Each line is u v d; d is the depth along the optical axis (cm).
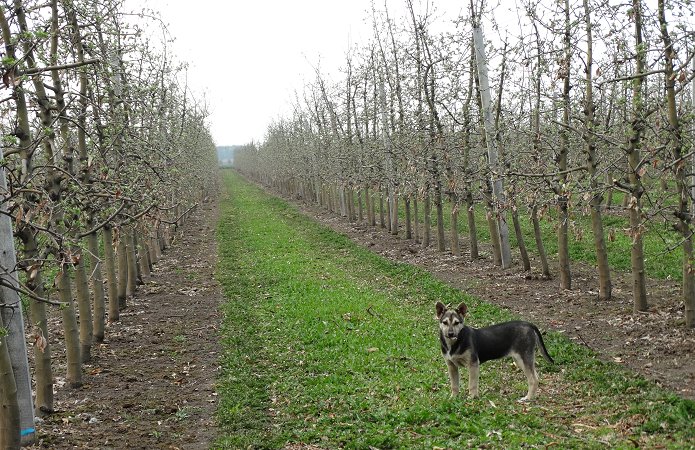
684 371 1003
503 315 1516
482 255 2427
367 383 1080
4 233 859
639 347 1167
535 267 2111
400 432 832
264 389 1116
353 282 2097
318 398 1031
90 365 1328
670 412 801
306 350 1334
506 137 1980
